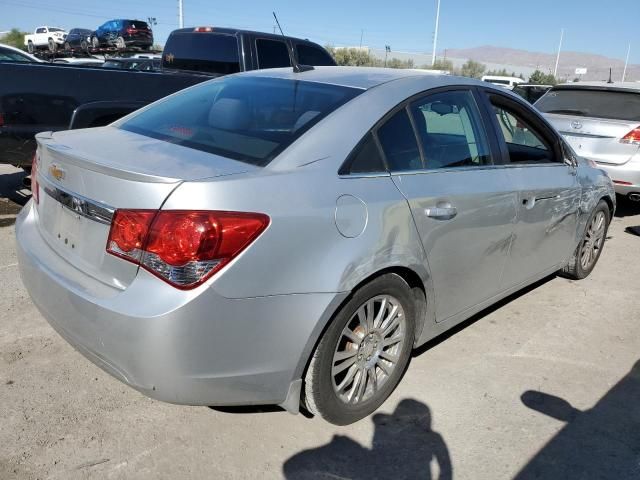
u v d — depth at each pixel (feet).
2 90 16.93
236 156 8.12
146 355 6.94
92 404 9.33
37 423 8.77
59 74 17.85
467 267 10.40
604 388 10.66
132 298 7.01
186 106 10.52
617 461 8.70
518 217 11.42
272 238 7.24
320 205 7.77
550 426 9.45
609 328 13.24
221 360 7.21
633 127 22.24
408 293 9.25
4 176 24.54
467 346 11.97
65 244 8.38
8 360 10.40
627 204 27.25
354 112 8.97
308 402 8.46
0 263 14.84
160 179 7.02
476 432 9.20
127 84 19.39
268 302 7.30
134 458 8.21
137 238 7.03
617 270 17.37
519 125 12.39
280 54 25.34
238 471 8.10
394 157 9.14
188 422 9.05
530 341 12.37
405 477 8.18
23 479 7.67
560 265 14.47
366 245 8.15
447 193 9.59
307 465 8.30
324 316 7.76
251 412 9.40
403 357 9.66
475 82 11.36
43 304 8.32
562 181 13.04
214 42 24.90
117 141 9.00
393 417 9.45
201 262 6.86
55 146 8.68
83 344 7.63
